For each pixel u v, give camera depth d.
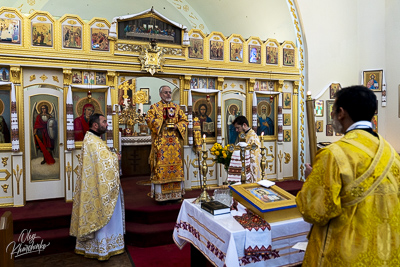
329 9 8.08
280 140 7.57
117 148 6.23
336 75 8.18
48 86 5.85
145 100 10.47
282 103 7.72
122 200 4.58
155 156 5.33
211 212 2.71
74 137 5.89
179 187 5.49
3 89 5.50
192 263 3.35
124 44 6.14
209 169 7.02
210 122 7.04
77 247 4.48
